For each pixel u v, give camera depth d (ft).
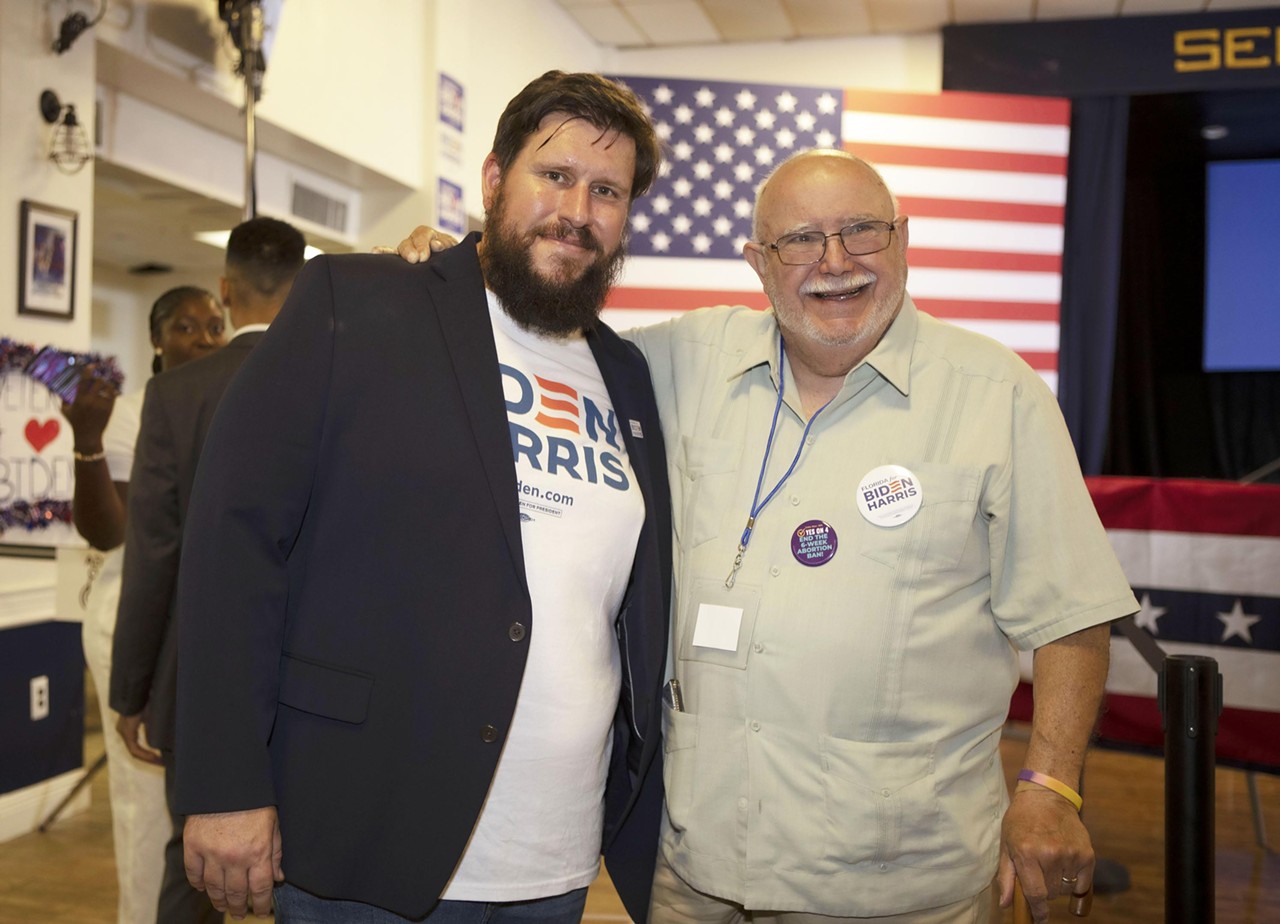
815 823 4.79
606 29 26.07
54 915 9.49
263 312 7.34
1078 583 4.75
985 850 4.90
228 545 4.13
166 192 17.52
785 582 4.98
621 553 4.82
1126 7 23.66
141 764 7.75
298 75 16.85
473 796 4.22
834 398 5.17
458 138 21.16
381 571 4.31
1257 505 12.53
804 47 26.17
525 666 4.35
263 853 4.09
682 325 6.00
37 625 12.12
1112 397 31.50
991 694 5.03
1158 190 30.73
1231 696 12.44
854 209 5.01
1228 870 11.24
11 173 12.18
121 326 33.19
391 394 4.41
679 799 5.08
